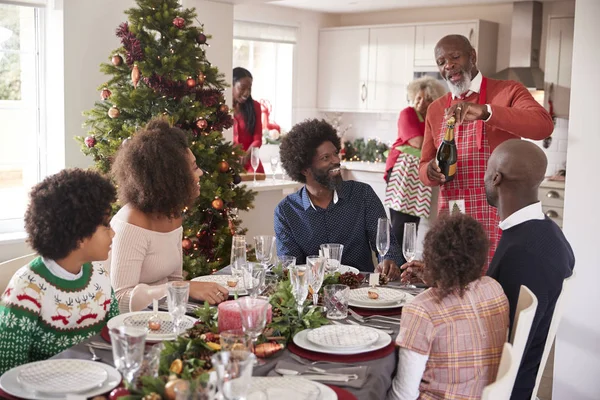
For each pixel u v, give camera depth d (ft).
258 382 5.60
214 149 13.80
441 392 6.54
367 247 10.96
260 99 24.43
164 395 4.86
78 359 6.08
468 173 11.80
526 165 7.65
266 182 18.01
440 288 6.50
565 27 20.02
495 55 22.30
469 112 11.06
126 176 8.87
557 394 11.79
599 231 11.12
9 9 14.84
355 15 25.46
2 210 15.26
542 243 7.48
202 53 13.96
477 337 6.49
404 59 23.18
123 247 8.79
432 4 22.61
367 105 24.38
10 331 6.70
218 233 14.01
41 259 7.02
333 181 10.48
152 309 7.95
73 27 15.15
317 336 6.76
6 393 5.40
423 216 18.51
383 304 8.11
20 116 15.28
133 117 13.55
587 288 11.29
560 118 20.62
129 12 13.38
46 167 15.64
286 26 24.16
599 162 11.01
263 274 7.41
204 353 5.87
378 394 5.85
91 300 7.34
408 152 18.48
